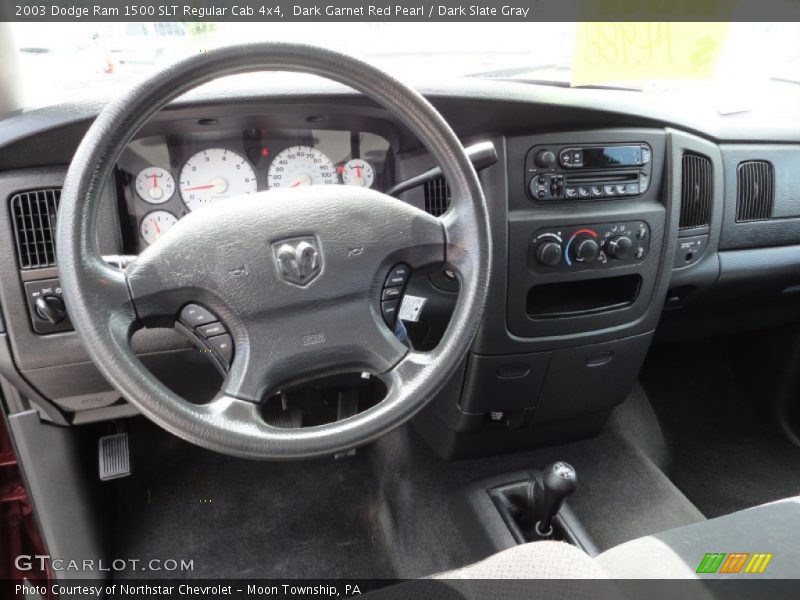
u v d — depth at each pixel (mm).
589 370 1428
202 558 1472
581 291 1374
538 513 1320
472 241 852
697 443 1825
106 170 707
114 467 1334
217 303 781
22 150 937
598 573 795
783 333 1839
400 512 1537
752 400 1956
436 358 835
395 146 1194
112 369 698
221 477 1665
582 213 1249
